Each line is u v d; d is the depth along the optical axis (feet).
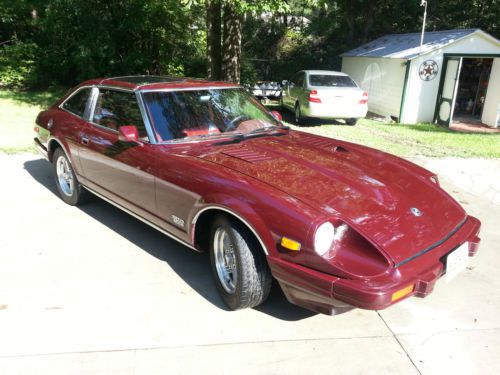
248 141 12.92
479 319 10.87
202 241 11.64
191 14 51.98
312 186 10.02
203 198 10.55
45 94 49.47
